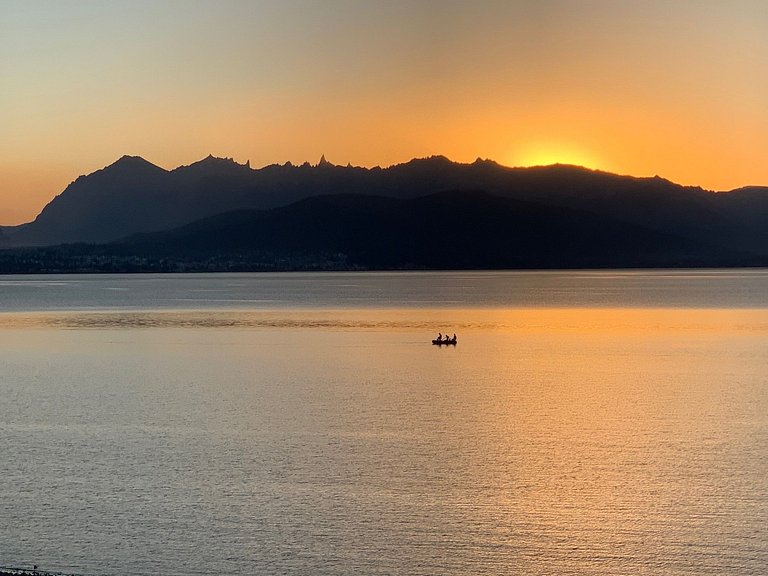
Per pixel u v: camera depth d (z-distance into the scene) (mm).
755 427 58562
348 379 81188
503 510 41312
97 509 41469
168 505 41906
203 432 57250
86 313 175500
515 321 152750
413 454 51250
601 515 40719
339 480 45906
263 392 73500
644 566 35312
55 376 84062
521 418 61656
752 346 109562
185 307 195250
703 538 38031
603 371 86188
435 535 38375
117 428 58625
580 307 192750
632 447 52844
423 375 83750
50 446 53406
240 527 39219
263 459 50062
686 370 86812
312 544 37375
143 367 90562
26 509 41406
